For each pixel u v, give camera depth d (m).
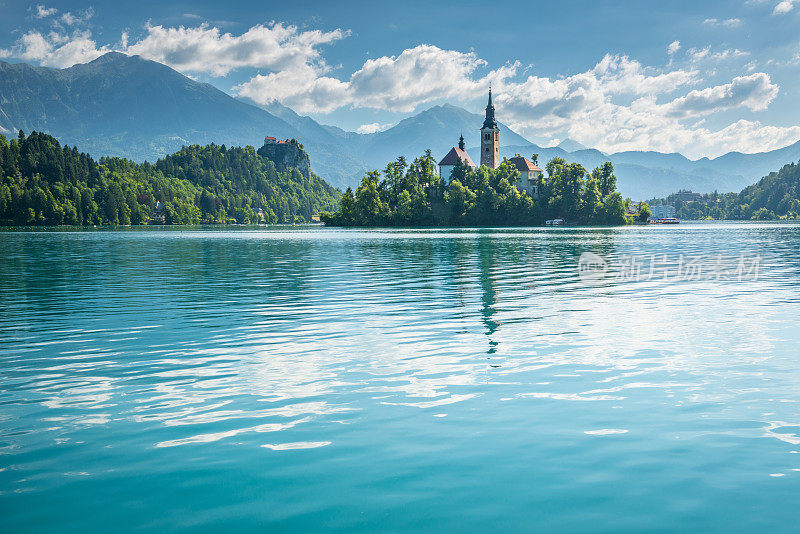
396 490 9.27
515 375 15.86
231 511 8.70
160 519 8.52
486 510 8.63
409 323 23.88
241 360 17.77
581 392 14.25
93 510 8.78
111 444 11.22
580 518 8.38
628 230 177.25
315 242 103.38
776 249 77.94
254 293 33.97
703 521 8.25
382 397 14.01
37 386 15.05
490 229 191.25
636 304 29.05
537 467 10.02
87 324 24.09
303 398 13.96
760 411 12.75
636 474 9.70
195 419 12.56
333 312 26.84
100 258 65.31
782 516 8.36
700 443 10.97
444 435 11.51
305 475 9.84
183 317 25.72
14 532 8.19
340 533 8.07
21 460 10.51
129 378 15.79
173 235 150.88
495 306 28.48
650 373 15.98
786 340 20.22
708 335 21.17
